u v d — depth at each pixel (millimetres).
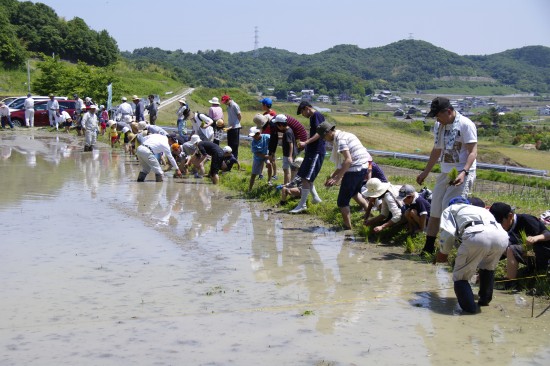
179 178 15992
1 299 6566
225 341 5434
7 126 33531
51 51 114188
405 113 141125
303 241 9352
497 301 6621
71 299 6590
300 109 11219
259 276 7520
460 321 5980
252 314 6152
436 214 8227
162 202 12547
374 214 10469
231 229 10156
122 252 8609
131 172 17188
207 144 15172
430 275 7566
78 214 11195
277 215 11344
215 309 6301
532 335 5605
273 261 8219
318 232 9969
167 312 6199
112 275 7508
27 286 7023
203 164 16203
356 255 8555
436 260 7500
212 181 15227
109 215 11156
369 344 5383
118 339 5473
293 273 7656
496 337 5559
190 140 16297
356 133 50219
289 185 11953
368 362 5000
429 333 5652
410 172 18625
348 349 5266
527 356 5129
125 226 10266
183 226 10336
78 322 5902
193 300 6586
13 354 5141
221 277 7469
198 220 10836
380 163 20859
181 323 5883
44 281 7227
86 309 6273
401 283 7234
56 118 31625
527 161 31781
